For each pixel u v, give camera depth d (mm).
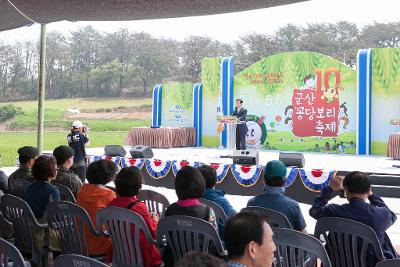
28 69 43656
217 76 17781
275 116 16594
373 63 14914
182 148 16766
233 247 1854
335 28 41438
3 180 5504
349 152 15320
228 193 9312
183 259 1384
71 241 3855
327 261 2758
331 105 15602
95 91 42250
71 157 5207
